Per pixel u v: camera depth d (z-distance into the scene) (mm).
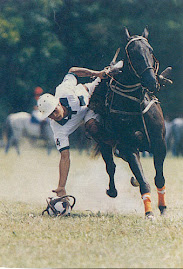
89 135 20094
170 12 65125
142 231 16172
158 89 17484
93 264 12727
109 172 20562
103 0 64750
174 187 27781
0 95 64938
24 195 24641
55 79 65062
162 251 13992
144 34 17922
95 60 64938
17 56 63438
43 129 50469
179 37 65312
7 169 36125
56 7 64250
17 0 64250
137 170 17938
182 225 17219
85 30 64250
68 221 17672
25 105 65500
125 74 17672
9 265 12703
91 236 15539
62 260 13094
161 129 18312
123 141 18000
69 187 26641
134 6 64688
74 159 43969
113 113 17891
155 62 17578
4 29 63000
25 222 17578
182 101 67250
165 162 44719
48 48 63750
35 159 45062
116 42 64062
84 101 18922
